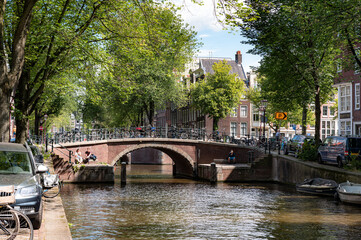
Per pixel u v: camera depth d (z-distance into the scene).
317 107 28.83
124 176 34.28
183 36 31.58
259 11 25.39
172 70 40.97
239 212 19.91
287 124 63.84
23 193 8.80
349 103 37.69
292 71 28.91
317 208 20.70
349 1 19.42
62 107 47.16
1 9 11.98
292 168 32.06
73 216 18.56
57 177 15.22
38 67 19.39
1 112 12.22
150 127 42.47
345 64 25.67
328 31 21.02
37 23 18.16
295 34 25.84
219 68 50.09
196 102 51.12
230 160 42.16
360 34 21.98
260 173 36.88
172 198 25.38
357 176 22.88
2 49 12.23
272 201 23.58
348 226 16.17
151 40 16.38
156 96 41.38
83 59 17.69
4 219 7.11
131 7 16.53
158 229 15.81
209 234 14.93
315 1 21.48
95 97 19.20
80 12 18.16
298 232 15.16
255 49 29.14
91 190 29.16
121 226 16.38
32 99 18.66
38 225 9.22
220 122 60.31
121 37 16.75
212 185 34.03
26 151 10.25
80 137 37.38
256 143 41.50
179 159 45.28
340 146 26.33
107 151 39.44
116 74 17.97
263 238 14.26
